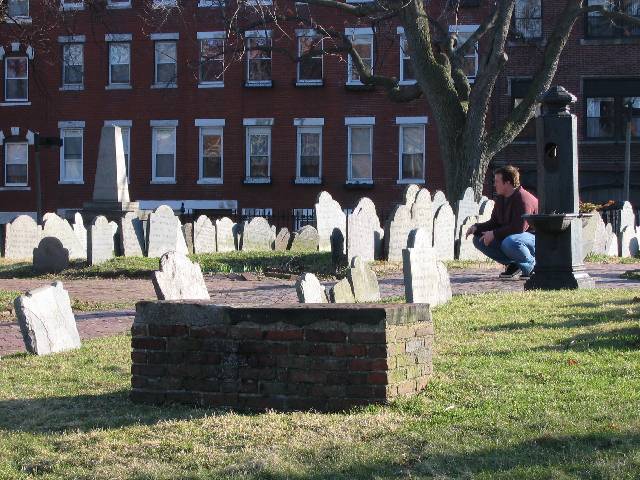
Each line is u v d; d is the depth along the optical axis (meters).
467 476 6.09
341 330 7.78
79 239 28.53
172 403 8.30
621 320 11.84
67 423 7.90
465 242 24.23
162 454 6.95
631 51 44.25
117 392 9.03
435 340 10.73
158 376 8.35
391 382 7.78
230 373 8.07
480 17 44.50
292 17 35.03
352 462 6.47
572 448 6.53
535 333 11.02
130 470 6.63
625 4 43.81
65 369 10.38
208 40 47.59
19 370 10.41
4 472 6.76
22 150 49.34
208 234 27.42
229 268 23.22
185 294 13.09
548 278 16.39
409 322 8.09
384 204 46.34
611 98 44.53
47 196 49.09
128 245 26.08
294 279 21.44
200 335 8.19
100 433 7.51
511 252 18.94
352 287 14.40
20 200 49.25
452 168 32.28
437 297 14.12
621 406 7.61
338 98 46.53
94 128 48.66
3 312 16.39
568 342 10.35
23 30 39.47
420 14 32.16
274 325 7.93
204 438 7.23
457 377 8.67
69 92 48.78
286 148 47.06
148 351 8.38
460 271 21.14
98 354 11.24
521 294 14.97
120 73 48.62
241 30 34.69
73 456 7.01
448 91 32.19
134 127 48.31
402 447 6.75
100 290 20.05
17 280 22.73
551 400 7.85
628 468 6.06
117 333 13.71
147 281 22.17
